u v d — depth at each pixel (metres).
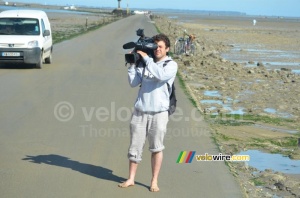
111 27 55.06
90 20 86.75
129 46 5.92
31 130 8.98
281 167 7.79
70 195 5.99
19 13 19.16
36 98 12.01
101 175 6.73
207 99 13.66
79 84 14.38
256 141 9.17
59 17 102.81
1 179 6.46
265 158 8.20
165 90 5.95
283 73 21.34
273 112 12.32
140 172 6.90
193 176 6.83
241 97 14.35
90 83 14.63
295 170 7.66
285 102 13.90
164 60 5.93
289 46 43.81
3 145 8.01
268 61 28.58
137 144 6.14
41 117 10.02
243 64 25.38
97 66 18.97
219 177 6.85
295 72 23.06
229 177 6.88
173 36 44.28
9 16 18.91
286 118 11.55
